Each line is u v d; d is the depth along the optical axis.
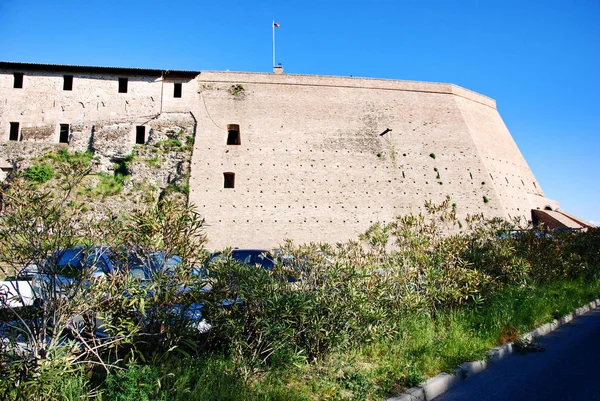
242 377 4.93
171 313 5.09
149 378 4.18
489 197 35.41
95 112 33.16
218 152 33.28
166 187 31.27
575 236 15.02
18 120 32.03
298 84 37.91
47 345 4.18
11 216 4.26
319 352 6.01
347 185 34.00
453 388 5.79
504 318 8.19
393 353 6.45
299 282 6.74
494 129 43.50
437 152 37.03
